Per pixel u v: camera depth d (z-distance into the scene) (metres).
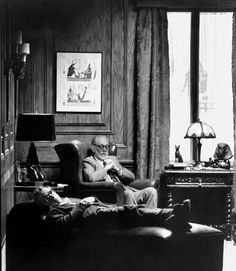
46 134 6.07
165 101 7.70
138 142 7.60
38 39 7.66
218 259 4.65
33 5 7.65
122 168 7.22
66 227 4.62
